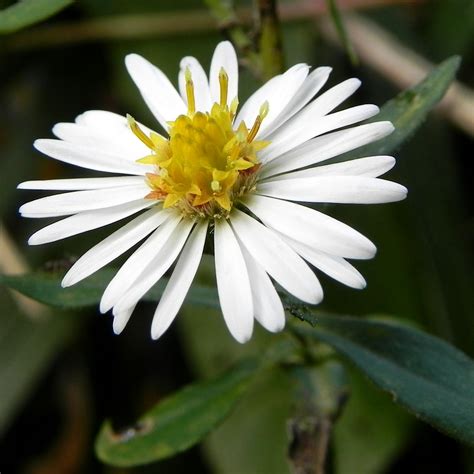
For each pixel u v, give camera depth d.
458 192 0.15
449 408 0.12
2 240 0.15
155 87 0.12
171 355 0.16
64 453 0.16
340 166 0.12
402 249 0.15
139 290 0.11
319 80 0.12
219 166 0.12
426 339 0.12
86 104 0.17
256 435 0.15
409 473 0.15
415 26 0.16
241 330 0.11
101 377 0.16
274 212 0.12
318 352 0.13
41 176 0.16
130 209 0.12
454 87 0.15
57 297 0.12
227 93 0.12
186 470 0.16
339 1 0.16
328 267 0.11
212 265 0.15
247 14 0.16
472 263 0.15
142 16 0.16
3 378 0.15
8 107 0.17
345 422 0.15
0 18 0.13
